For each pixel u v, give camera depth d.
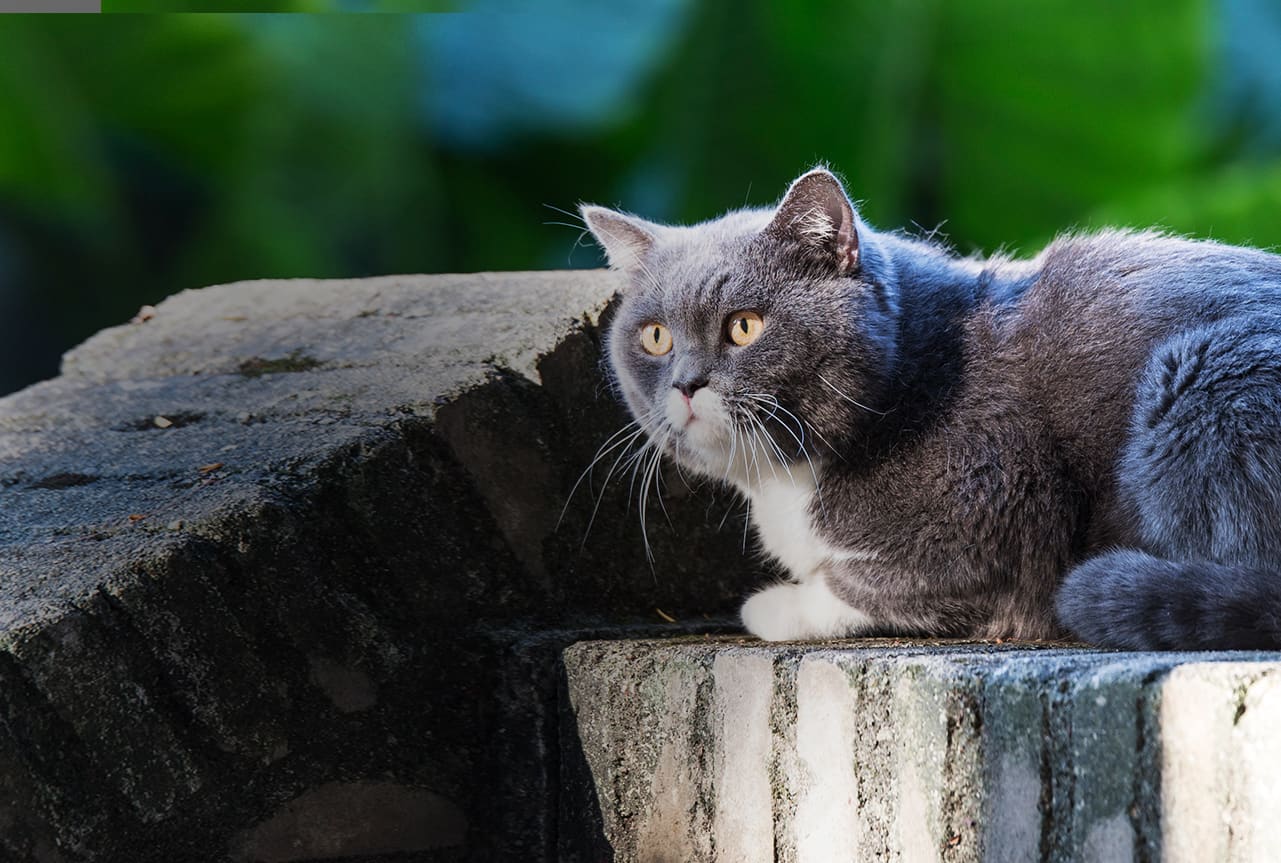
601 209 4.36
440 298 4.93
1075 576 3.37
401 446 3.88
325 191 10.21
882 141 8.86
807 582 4.00
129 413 4.45
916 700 2.74
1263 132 11.52
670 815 3.45
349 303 5.09
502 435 4.09
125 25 9.41
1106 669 2.44
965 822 2.63
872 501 3.79
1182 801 2.27
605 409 4.30
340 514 3.72
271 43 9.89
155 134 10.09
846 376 3.79
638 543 4.34
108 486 3.82
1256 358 3.35
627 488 4.32
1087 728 2.42
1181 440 3.41
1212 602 3.01
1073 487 3.70
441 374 4.18
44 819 3.01
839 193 3.78
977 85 8.92
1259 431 3.28
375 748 3.66
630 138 10.56
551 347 4.21
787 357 3.80
